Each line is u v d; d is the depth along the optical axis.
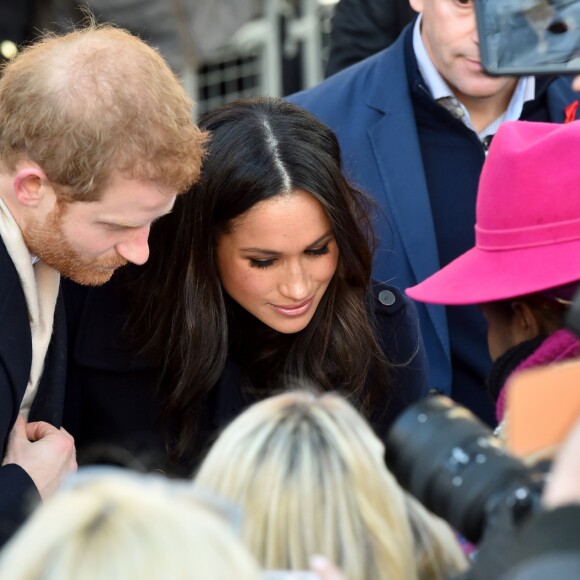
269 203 9.01
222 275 9.52
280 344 9.96
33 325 8.84
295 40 21.34
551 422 4.95
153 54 8.32
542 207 7.53
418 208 11.93
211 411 10.00
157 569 4.29
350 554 5.85
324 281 9.52
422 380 10.49
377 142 12.15
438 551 6.42
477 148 12.27
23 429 8.96
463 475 5.41
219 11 19.67
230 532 4.63
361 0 14.96
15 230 8.43
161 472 9.85
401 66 12.39
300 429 6.13
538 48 6.32
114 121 7.90
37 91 8.01
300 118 9.34
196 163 8.37
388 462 5.77
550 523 4.27
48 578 4.31
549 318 7.48
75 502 4.48
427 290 7.84
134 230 8.40
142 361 9.81
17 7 18.22
